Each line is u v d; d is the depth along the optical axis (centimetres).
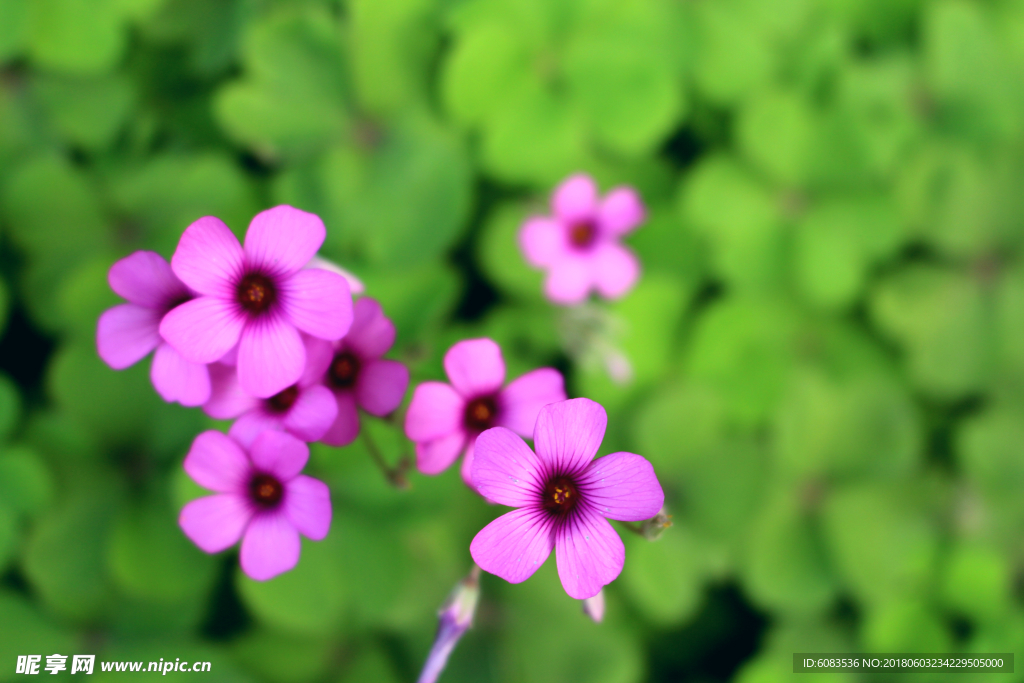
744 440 32
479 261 34
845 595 33
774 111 35
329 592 30
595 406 24
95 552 30
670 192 35
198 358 25
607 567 24
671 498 31
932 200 36
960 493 33
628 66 33
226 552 30
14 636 29
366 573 30
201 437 25
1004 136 36
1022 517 33
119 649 29
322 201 31
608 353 31
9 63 31
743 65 36
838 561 32
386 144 32
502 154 33
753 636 32
